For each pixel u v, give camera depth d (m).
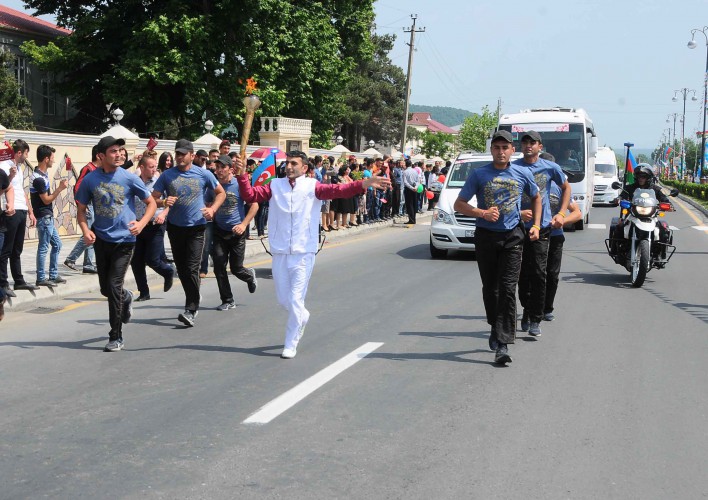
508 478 4.52
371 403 5.98
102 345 7.95
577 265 14.98
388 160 25.44
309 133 33.66
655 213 12.34
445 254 16.27
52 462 4.72
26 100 36.22
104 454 4.86
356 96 73.50
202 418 5.59
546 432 5.35
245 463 4.71
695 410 5.91
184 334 8.50
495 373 6.93
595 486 4.42
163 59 33.75
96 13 37.28
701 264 15.34
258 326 8.95
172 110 37.06
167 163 11.37
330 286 12.16
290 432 5.29
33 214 10.79
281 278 7.46
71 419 5.56
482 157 17.23
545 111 24.55
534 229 7.25
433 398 6.12
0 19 41.72
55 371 6.90
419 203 31.33
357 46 45.03
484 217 6.89
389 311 10.02
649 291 11.87
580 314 9.93
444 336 8.50
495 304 7.33
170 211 8.78
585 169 23.12
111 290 7.68
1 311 8.95
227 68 35.69
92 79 38.22
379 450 4.96
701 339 8.51
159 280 12.49
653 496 4.30
